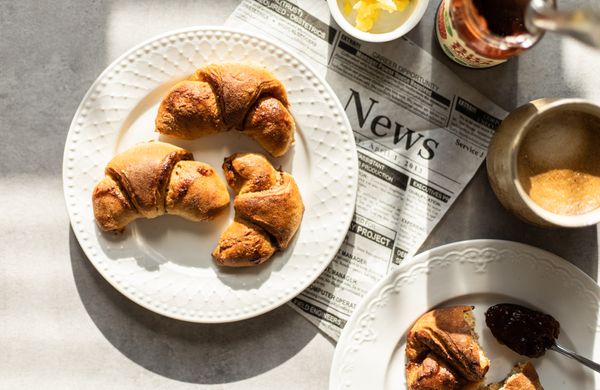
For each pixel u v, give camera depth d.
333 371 0.54
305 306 0.56
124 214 0.52
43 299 0.56
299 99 0.54
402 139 0.55
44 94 0.56
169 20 0.55
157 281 0.54
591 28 0.45
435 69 0.55
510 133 0.50
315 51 0.55
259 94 0.52
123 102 0.54
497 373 0.55
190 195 0.52
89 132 0.54
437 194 0.55
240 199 0.52
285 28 0.55
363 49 0.55
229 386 0.56
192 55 0.53
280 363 0.56
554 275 0.54
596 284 0.53
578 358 0.52
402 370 0.55
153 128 0.55
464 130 0.55
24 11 0.55
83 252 0.56
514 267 0.54
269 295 0.54
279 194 0.52
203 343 0.56
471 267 0.54
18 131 0.56
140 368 0.56
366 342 0.54
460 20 0.48
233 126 0.53
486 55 0.49
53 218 0.56
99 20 0.55
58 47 0.55
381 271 0.55
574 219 0.49
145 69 0.53
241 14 0.55
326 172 0.54
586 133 0.51
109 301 0.56
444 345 0.52
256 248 0.52
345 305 0.55
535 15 0.46
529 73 0.55
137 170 0.51
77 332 0.56
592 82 0.55
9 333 0.56
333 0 0.51
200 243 0.55
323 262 0.54
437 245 0.56
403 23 0.52
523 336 0.53
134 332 0.56
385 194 0.56
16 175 0.56
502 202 0.53
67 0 0.55
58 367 0.56
